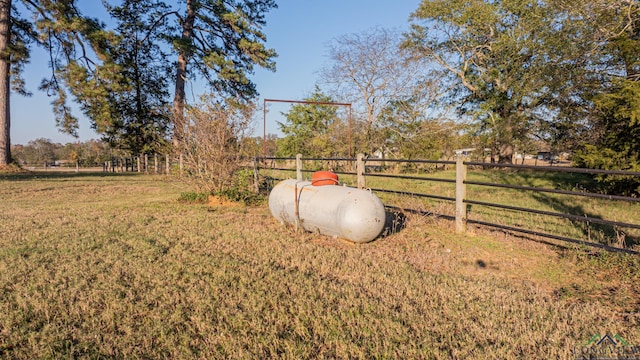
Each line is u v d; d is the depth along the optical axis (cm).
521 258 488
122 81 2041
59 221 696
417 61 2248
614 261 442
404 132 2191
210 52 2344
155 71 2753
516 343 274
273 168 1142
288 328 298
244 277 393
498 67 2288
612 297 360
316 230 589
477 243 554
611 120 967
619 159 939
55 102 2261
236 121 1008
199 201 967
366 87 2183
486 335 285
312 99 2789
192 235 584
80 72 1870
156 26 2469
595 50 1349
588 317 311
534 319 306
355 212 522
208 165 974
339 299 345
